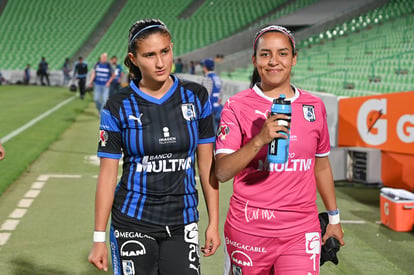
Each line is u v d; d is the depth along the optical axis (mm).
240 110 2592
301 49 26141
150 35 2332
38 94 25188
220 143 2586
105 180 2512
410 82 13258
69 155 9477
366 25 26906
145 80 2451
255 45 2623
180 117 2490
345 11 30391
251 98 2600
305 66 21281
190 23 37531
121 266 2545
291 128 2545
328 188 2846
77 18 38969
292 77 19984
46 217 5586
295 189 2570
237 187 2631
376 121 7426
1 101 21000
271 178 2553
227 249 2752
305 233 2594
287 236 2574
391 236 5121
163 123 2461
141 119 2447
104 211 2504
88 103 21109
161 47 2348
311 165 2613
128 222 2496
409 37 20062
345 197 6750
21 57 35469
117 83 17156
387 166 7258
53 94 25391
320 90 15688
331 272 4184
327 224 2900
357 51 20688
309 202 2611
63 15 39062
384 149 7301
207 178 2650
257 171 2559
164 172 2488
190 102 2518
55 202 6219
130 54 2422
